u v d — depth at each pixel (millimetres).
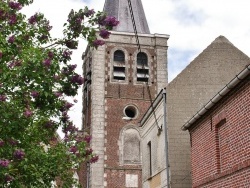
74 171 13633
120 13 45625
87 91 42719
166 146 19172
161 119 20281
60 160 12242
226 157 13367
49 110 10766
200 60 20906
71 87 10461
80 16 10250
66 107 10836
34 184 11797
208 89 20359
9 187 10602
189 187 18609
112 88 40031
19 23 10633
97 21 10312
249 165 11383
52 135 12078
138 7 46500
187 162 18969
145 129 23750
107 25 10359
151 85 41062
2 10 10000
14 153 9578
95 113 38750
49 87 9945
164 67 42000
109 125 38594
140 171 37062
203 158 15234
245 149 11883
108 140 37938
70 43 10461
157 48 42531
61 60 10484
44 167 11773
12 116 9531
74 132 12078
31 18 10891
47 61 9664
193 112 19844
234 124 12688
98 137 37844
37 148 11828
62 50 10492
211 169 14359
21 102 9781
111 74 40531
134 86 40500
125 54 41625
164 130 19562
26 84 9812
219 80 20594
